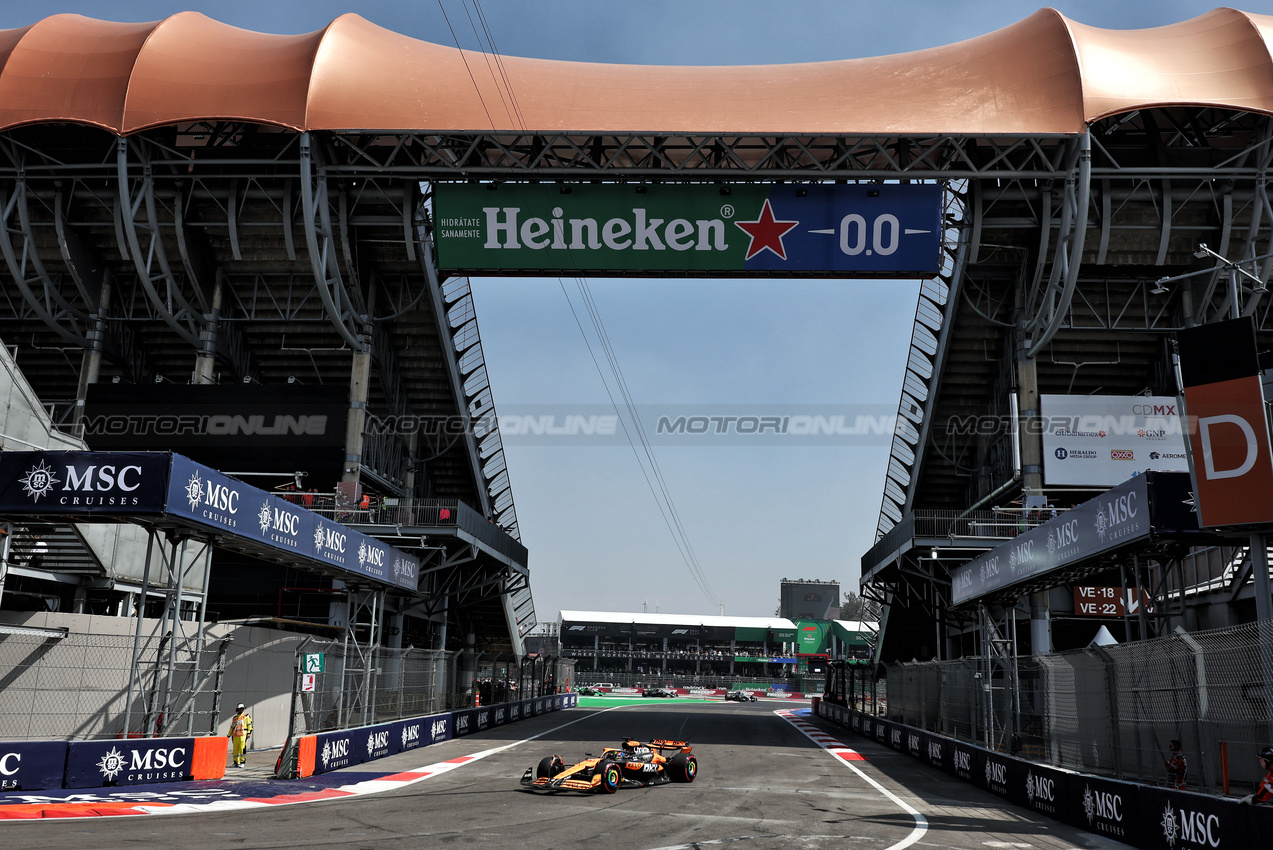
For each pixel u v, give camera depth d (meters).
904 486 47.12
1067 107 30.80
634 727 37.38
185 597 30.23
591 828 13.31
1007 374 39.56
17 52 33.66
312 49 33.16
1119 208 33.69
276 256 37.56
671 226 34.12
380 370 41.09
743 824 14.09
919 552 36.66
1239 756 16.70
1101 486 35.62
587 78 34.94
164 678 19.91
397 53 35.41
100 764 16.42
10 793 15.14
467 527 36.75
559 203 34.09
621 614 123.75
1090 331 38.19
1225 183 33.09
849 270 34.38
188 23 35.53
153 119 31.98
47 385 43.09
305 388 37.62
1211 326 14.59
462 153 34.59
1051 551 21.97
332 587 36.78
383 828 12.91
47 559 26.48
